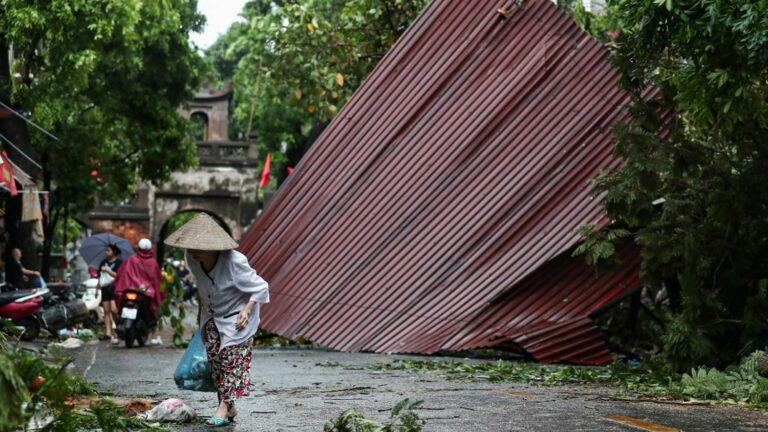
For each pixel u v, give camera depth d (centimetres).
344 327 1414
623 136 1061
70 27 1770
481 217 1357
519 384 934
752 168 1030
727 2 812
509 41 1391
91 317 2308
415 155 1424
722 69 862
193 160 2816
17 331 451
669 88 1095
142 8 2192
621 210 1083
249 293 645
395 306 1385
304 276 1469
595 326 1262
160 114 2636
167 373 1078
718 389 846
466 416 667
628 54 1048
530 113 1362
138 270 1584
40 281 1839
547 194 1328
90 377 1023
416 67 1445
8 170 1465
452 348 1309
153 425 564
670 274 1059
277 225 1509
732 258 1050
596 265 1148
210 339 645
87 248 2303
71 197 2928
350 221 1453
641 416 672
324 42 1841
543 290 1311
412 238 1399
